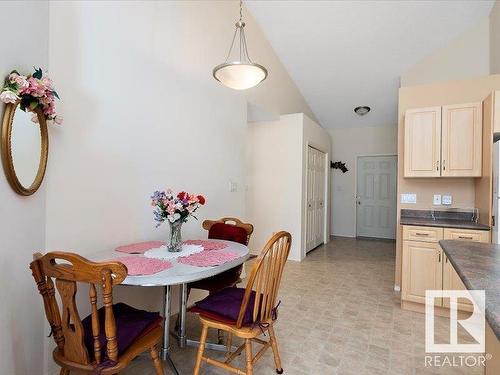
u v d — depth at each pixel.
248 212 5.02
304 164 4.73
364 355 2.01
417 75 4.34
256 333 1.54
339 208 6.80
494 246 1.53
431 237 2.68
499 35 3.32
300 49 4.48
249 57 3.85
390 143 6.32
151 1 2.38
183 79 2.72
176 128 2.64
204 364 1.90
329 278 3.72
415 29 3.86
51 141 1.68
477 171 2.72
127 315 1.53
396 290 3.29
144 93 2.32
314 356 1.99
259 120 4.88
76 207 1.84
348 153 6.71
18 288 1.44
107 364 1.22
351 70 4.77
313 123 5.18
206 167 3.02
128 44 2.18
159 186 2.46
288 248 1.67
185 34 2.74
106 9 2.02
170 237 1.95
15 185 1.39
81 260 1.15
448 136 2.84
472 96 2.99
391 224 6.37
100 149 1.99
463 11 3.57
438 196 3.18
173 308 2.63
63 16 1.75
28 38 1.49
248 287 1.49
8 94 1.30
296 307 2.82
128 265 1.62
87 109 1.90
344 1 3.59
